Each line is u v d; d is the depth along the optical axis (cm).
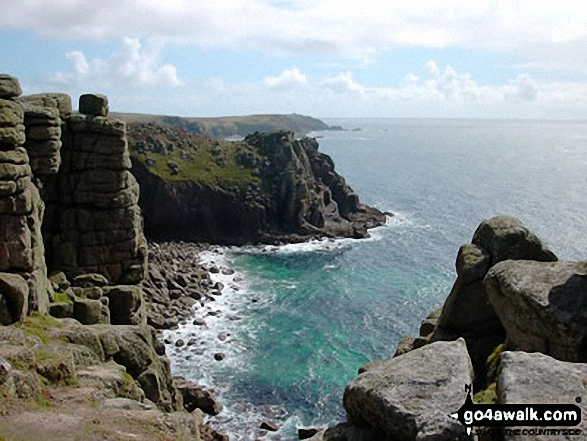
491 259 2445
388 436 1236
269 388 5419
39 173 4481
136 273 5122
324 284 8756
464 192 19262
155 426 2117
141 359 3472
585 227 13288
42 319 3509
